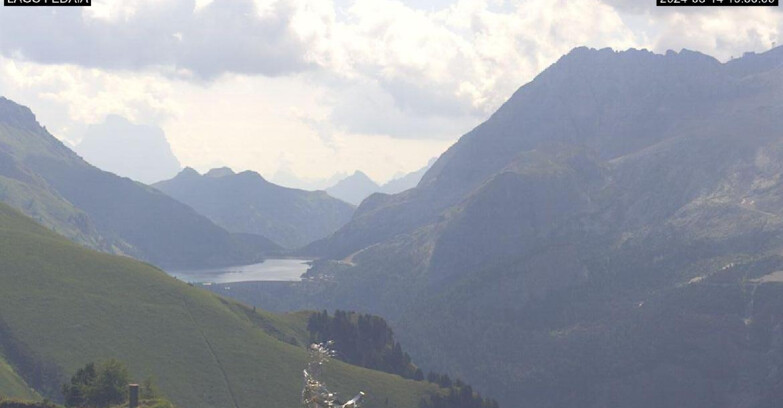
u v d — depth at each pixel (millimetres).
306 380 77750
